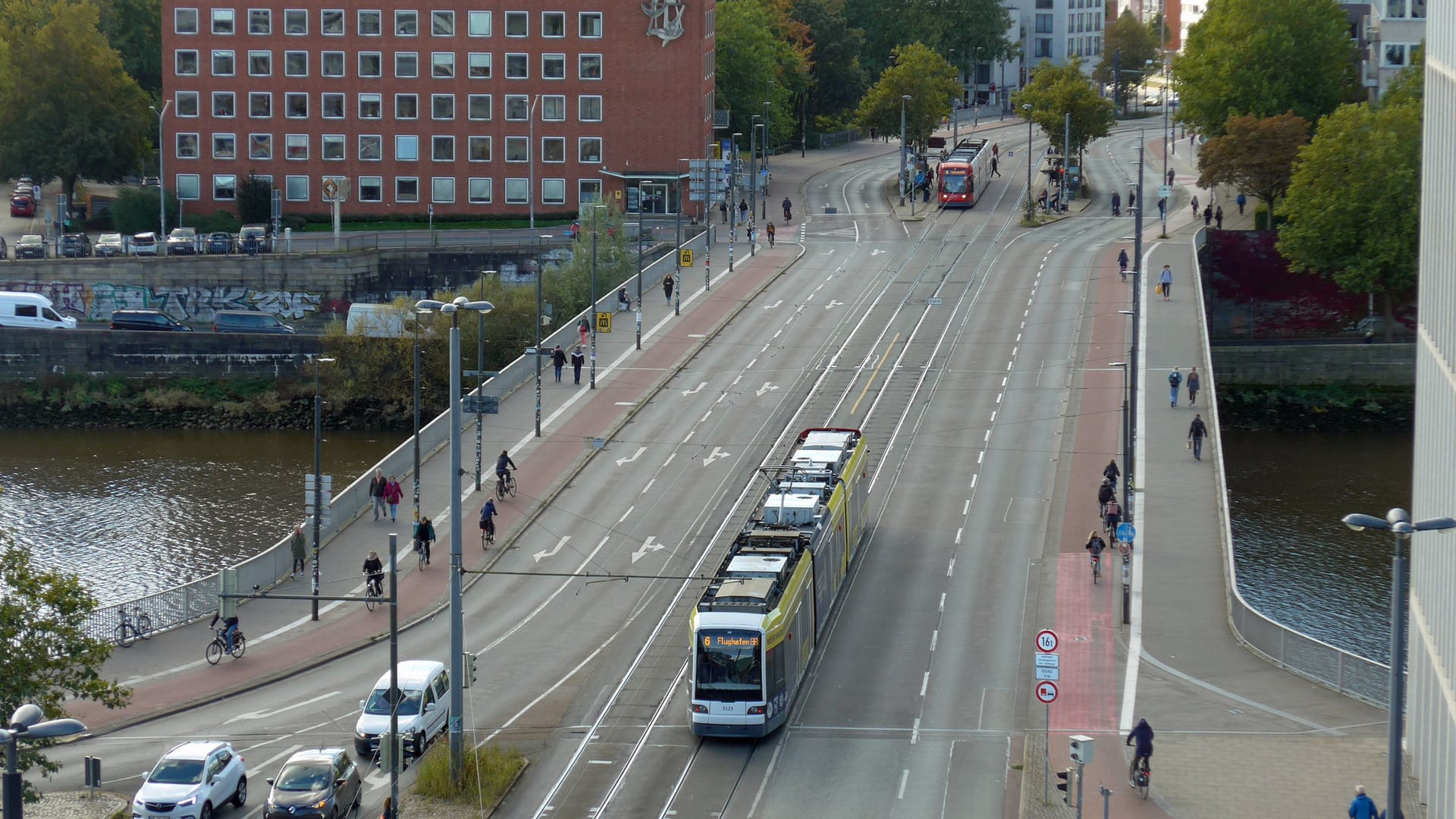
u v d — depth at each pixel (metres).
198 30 158.75
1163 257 135.50
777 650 59.19
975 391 104.06
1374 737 57.84
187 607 72.69
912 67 190.12
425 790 54.28
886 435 96.69
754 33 189.50
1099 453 92.19
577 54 160.12
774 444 95.38
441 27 159.50
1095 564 75.06
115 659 68.06
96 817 51.31
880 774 55.81
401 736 57.03
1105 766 55.69
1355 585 84.88
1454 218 49.03
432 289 141.75
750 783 55.12
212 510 97.50
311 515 76.00
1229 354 125.50
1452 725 46.03
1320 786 53.56
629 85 160.50
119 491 101.81
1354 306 137.62
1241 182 145.62
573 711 62.34
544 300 128.25
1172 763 55.78
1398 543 39.94
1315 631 77.62
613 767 56.69
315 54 159.38
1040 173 186.12
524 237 149.50
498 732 60.34
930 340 115.50
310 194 161.38
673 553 79.56
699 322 122.19
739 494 87.25
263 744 59.00
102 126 156.62
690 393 105.31
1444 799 47.59
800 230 156.38
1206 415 97.38
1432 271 53.72
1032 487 87.81
